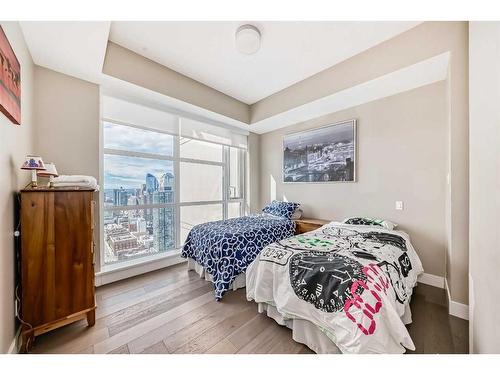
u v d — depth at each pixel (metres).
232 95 3.66
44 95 2.16
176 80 2.92
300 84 3.17
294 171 3.94
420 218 2.56
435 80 2.43
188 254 2.86
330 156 3.42
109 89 2.59
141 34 2.21
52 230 1.53
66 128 2.29
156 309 1.96
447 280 2.21
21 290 1.43
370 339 1.12
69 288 1.59
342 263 1.52
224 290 2.14
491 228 1.03
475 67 1.30
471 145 1.36
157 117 3.10
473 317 1.33
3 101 1.20
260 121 3.86
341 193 3.32
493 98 1.03
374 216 2.96
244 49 2.20
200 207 3.77
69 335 1.59
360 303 1.21
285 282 1.63
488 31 1.11
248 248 2.46
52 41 1.79
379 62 2.35
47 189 1.51
